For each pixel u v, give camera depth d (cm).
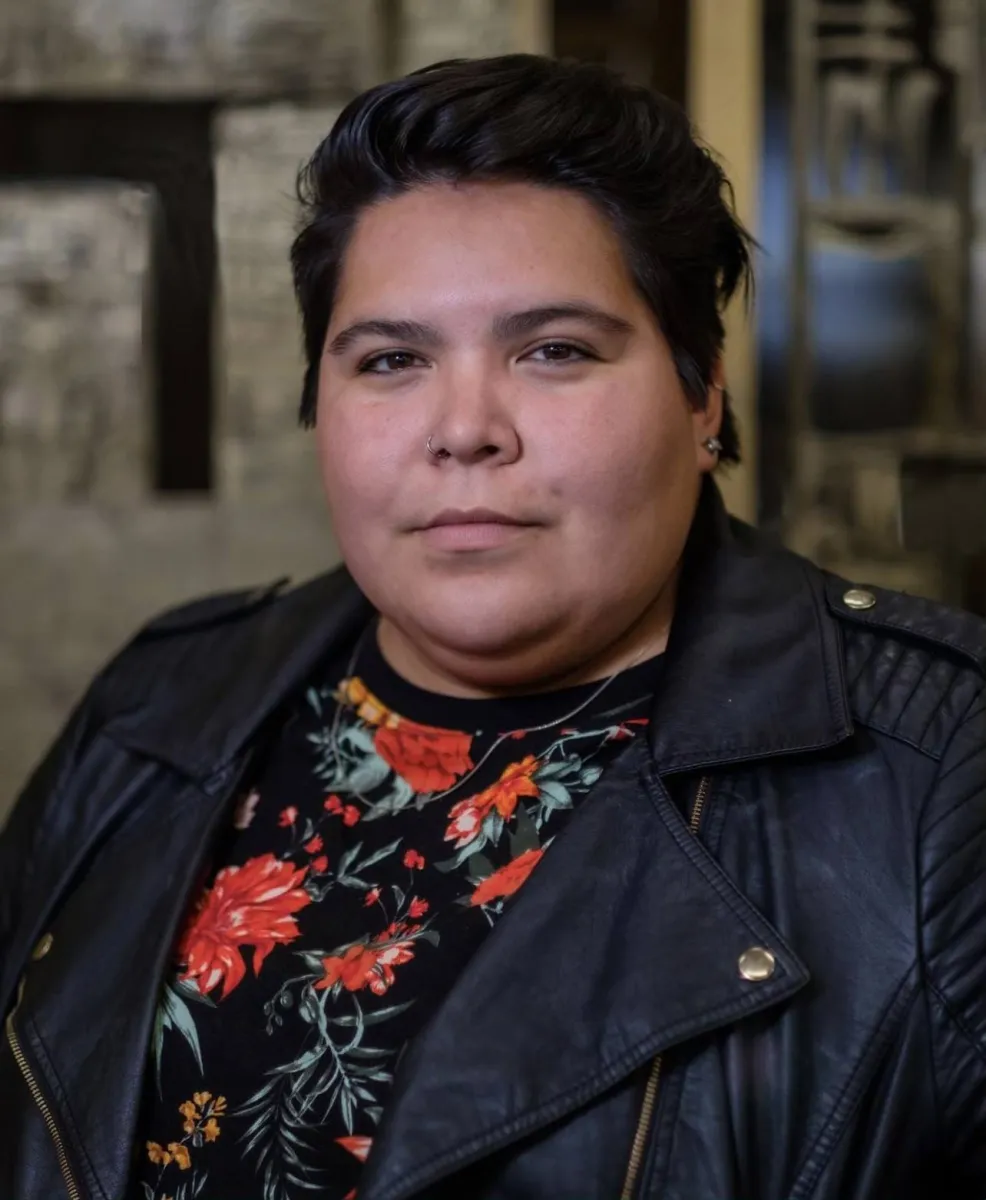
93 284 154
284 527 154
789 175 149
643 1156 64
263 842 81
